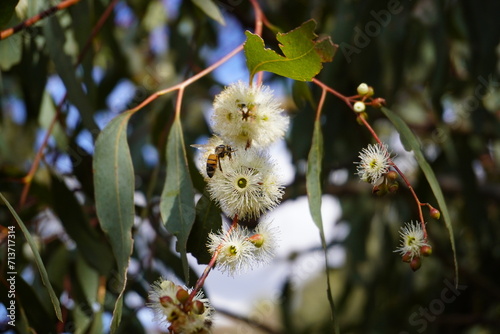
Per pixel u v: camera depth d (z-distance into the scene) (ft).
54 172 1.89
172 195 1.56
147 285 2.07
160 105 2.37
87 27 1.95
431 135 3.14
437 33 2.48
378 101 1.59
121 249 1.55
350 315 3.61
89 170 1.98
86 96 1.87
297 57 1.51
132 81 3.05
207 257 1.55
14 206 2.02
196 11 2.20
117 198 1.57
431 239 2.90
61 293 1.99
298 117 2.42
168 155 1.59
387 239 3.21
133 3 2.95
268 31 2.21
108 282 1.97
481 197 2.77
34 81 2.02
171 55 2.96
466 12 2.46
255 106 1.49
